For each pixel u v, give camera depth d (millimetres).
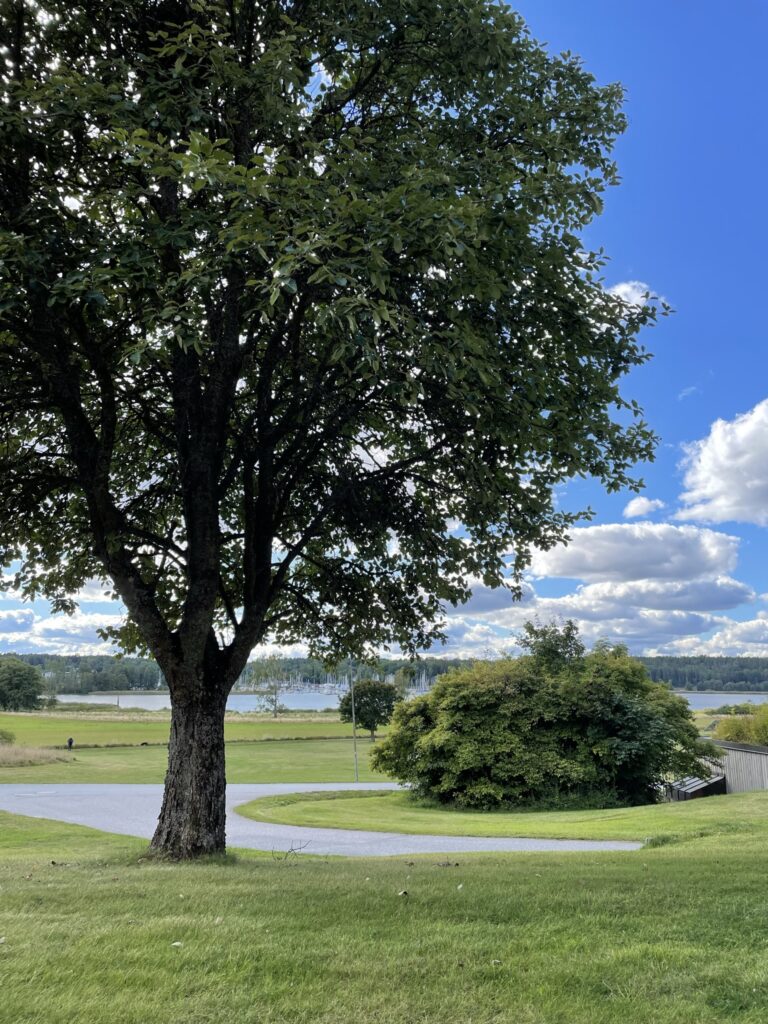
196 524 8828
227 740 61312
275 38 7738
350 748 54656
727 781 28453
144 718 95125
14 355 8375
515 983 3941
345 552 11406
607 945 4613
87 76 7473
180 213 7379
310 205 6070
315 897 6023
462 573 10688
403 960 4281
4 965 4141
